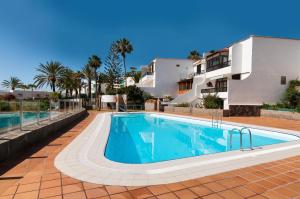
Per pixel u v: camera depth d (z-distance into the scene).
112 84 46.47
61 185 4.17
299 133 11.20
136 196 3.72
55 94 38.25
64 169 5.11
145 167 5.23
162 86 39.31
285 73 23.31
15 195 3.73
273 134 12.03
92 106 36.53
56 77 40.28
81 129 12.26
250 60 22.98
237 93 22.64
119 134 13.41
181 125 18.25
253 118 19.38
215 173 4.86
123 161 8.15
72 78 48.09
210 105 23.95
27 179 4.48
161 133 14.83
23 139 7.22
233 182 4.35
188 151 9.95
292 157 6.27
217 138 12.99
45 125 9.66
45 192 3.86
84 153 6.65
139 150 10.08
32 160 5.93
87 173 4.83
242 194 3.81
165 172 4.90
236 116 21.00
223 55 26.88
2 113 7.12
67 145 7.87
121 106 34.44
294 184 4.26
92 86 57.06
